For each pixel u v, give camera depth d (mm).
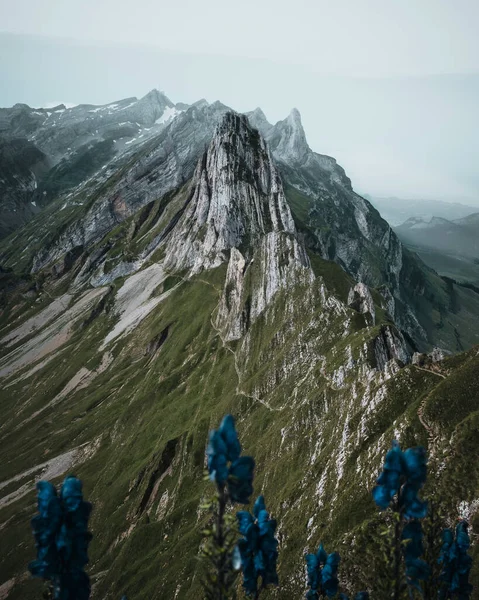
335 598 26922
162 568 105438
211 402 166625
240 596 42688
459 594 17734
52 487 14148
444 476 52656
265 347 154000
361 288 143250
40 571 13312
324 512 64188
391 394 71562
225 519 13648
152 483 151000
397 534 14789
